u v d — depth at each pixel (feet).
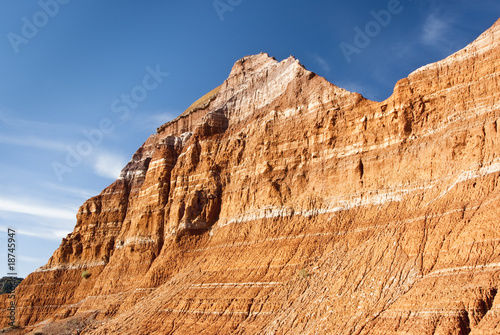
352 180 296.92
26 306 461.78
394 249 235.81
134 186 485.15
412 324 190.08
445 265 205.87
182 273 340.39
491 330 167.32
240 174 363.15
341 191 299.38
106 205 492.54
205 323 278.87
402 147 281.95
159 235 405.18
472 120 253.44
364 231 268.21
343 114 318.04
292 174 330.95
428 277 208.13
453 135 256.73
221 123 402.52
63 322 381.60
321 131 326.03
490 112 248.32
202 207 373.61
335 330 217.56
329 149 317.22
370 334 200.95
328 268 261.65
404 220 250.57
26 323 451.12
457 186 238.07
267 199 330.54
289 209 316.60
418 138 277.85
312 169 321.73
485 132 243.81
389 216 265.54
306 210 307.78
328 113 324.60
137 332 300.61
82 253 479.82
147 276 364.17
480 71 260.83
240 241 325.62
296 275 273.13
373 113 302.66
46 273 481.87
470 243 203.21
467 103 259.80
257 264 296.92
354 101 315.17
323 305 237.25
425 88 280.10
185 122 463.01
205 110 447.42
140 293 355.56
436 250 216.95
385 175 283.59
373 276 231.91
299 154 331.77
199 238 363.56
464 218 219.41
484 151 240.12
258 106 385.50
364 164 296.10
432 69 280.92
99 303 394.11
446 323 179.42
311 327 230.48
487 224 203.00
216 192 371.76
